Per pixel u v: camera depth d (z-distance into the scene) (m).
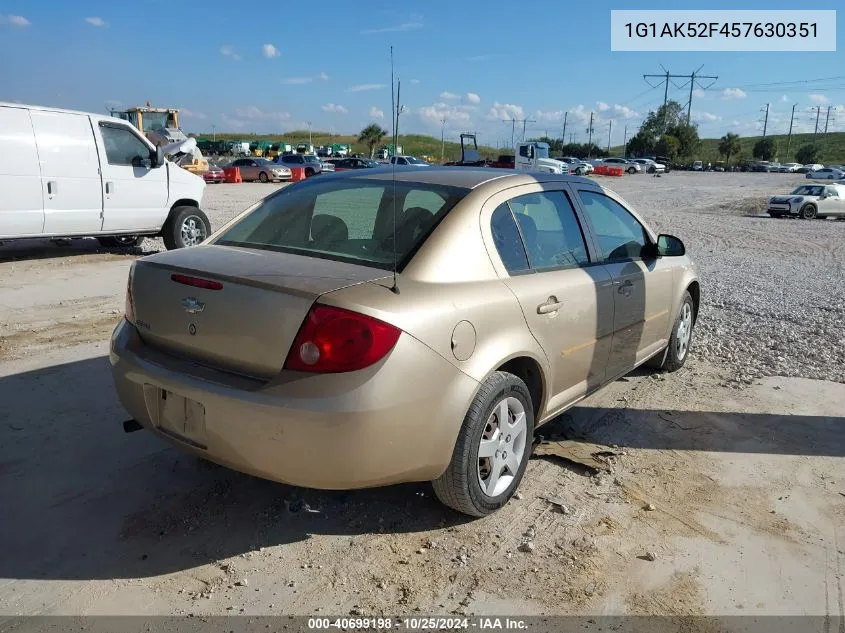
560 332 3.56
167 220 10.80
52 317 6.65
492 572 2.87
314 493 3.43
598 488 3.60
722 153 117.94
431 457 2.85
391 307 2.67
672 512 3.39
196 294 2.85
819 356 6.08
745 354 6.12
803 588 2.84
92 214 9.59
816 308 8.20
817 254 13.99
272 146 72.25
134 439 3.96
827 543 3.17
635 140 106.94
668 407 4.78
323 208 3.46
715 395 5.04
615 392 5.05
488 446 3.15
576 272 3.79
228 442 2.70
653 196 34.56
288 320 2.62
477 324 2.97
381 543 3.04
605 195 4.48
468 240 3.15
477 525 3.21
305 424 2.55
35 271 8.96
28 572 2.76
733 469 3.87
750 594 2.79
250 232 3.53
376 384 2.58
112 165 9.77
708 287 9.55
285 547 2.99
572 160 68.62
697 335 6.71
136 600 2.62
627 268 4.34
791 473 3.84
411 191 3.42
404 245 3.06
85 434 4.01
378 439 2.63
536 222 3.66
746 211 26.48
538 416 3.60
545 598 2.72
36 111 8.91
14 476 3.50
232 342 2.75
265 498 3.38
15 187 8.72
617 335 4.24
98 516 3.18
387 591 2.73
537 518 3.29
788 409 4.79
